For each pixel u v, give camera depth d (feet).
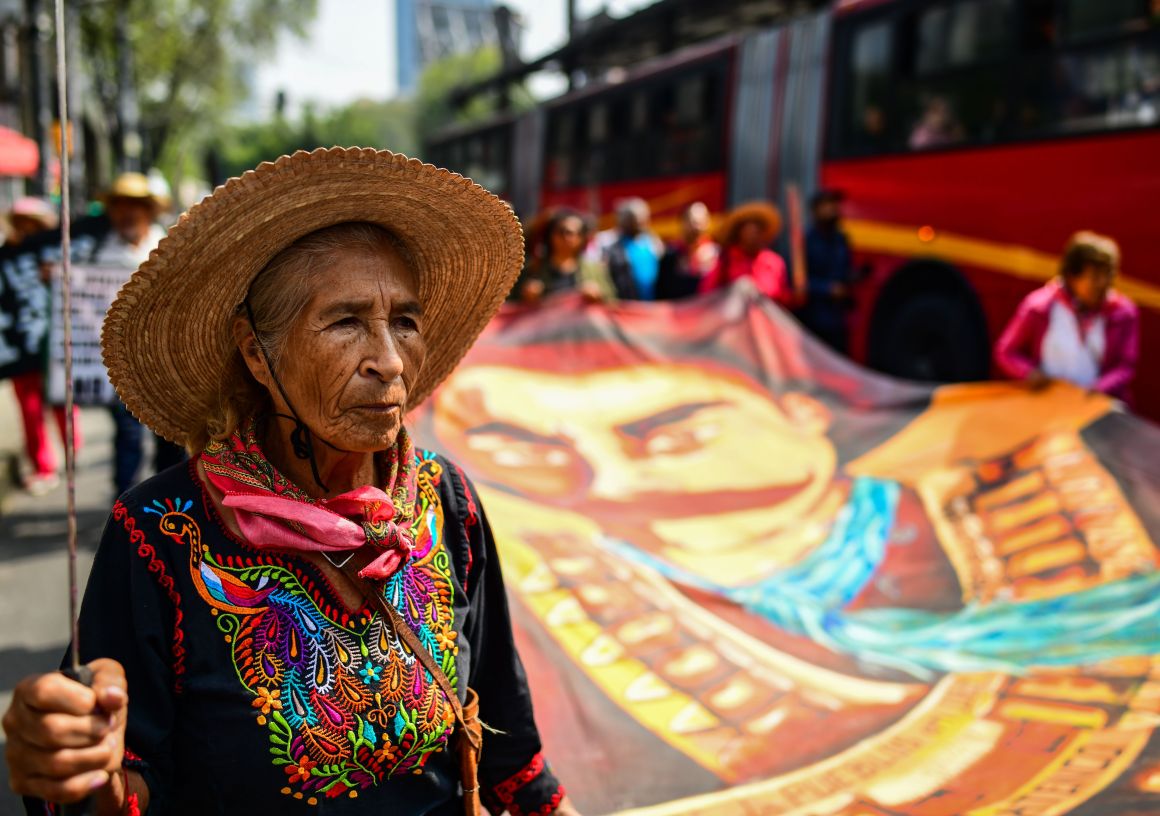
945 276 29.60
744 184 37.19
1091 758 8.68
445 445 15.11
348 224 4.82
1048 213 26.22
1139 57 24.06
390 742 4.54
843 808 8.13
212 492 4.57
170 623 4.39
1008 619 11.83
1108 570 12.64
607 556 12.53
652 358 17.63
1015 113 27.14
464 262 5.47
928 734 9.24
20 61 64.08
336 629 4.51
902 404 16.89
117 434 18.56
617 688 9.98
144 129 113.80
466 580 5.19
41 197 43.96
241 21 112.57
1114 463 14.55
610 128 46.68
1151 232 23.76
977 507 14.47
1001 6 27.50
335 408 4.61
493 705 5.45
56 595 16.62
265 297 4.70
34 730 3.51
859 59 32.37
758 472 15.57
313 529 4.47
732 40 38.40
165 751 4.37
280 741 4.35
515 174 56.54
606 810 8.19
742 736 9.27
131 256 18.85
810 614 11.94
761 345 18.11
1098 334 16.83
